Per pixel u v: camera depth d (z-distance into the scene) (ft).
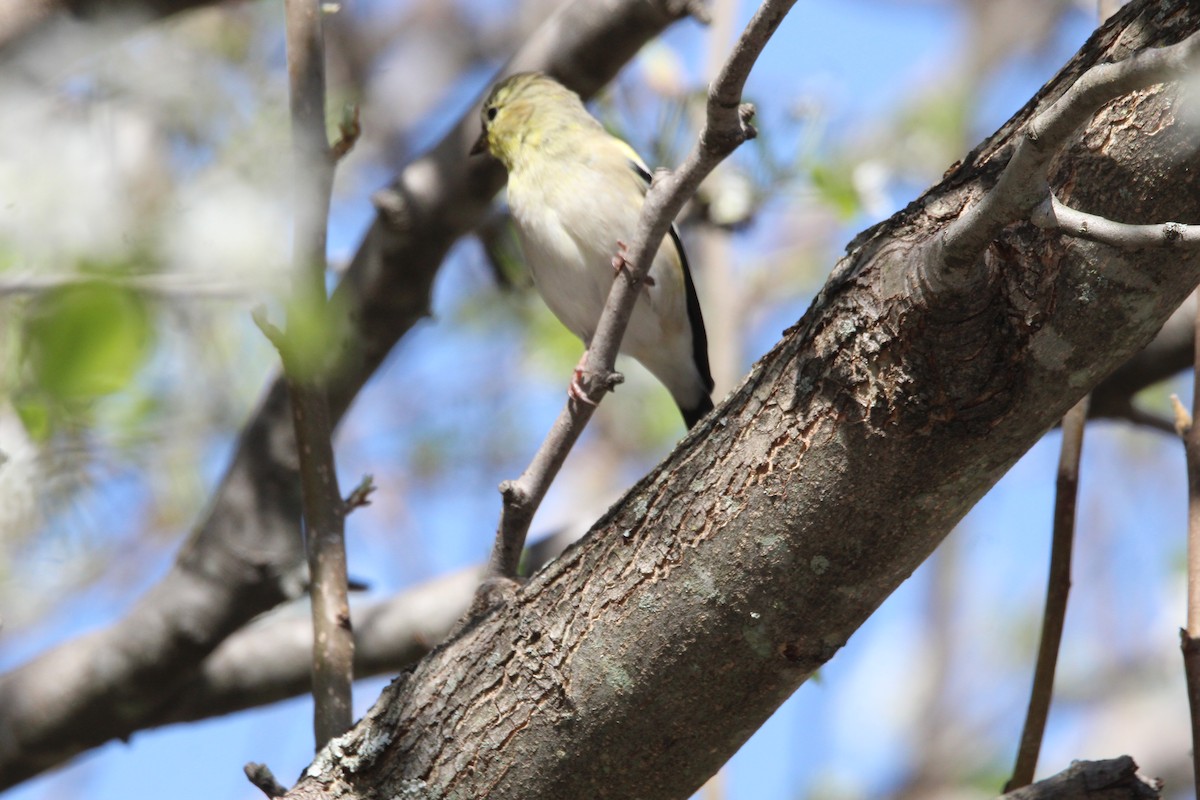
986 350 13.94
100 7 24.40
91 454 20.62
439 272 30.96
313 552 21.83
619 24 30.96
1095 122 14.33
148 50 18.26
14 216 14.03
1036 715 20.98
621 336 20.93
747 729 16.56
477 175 31.17
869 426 14.61
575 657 16.58
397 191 30.01
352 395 31.30
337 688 21.03
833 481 14.97
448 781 17.30
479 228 38.17
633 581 16.26
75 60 19.67
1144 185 14.10
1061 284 13.87
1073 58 15.39
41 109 16.56
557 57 32.14
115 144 16.01
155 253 14.33
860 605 15.61
